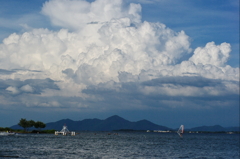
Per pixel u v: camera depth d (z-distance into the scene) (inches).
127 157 4475.9
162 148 6491.1
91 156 4463.6
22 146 5649.6
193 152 5689.0
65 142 7559.1
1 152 4434.1
